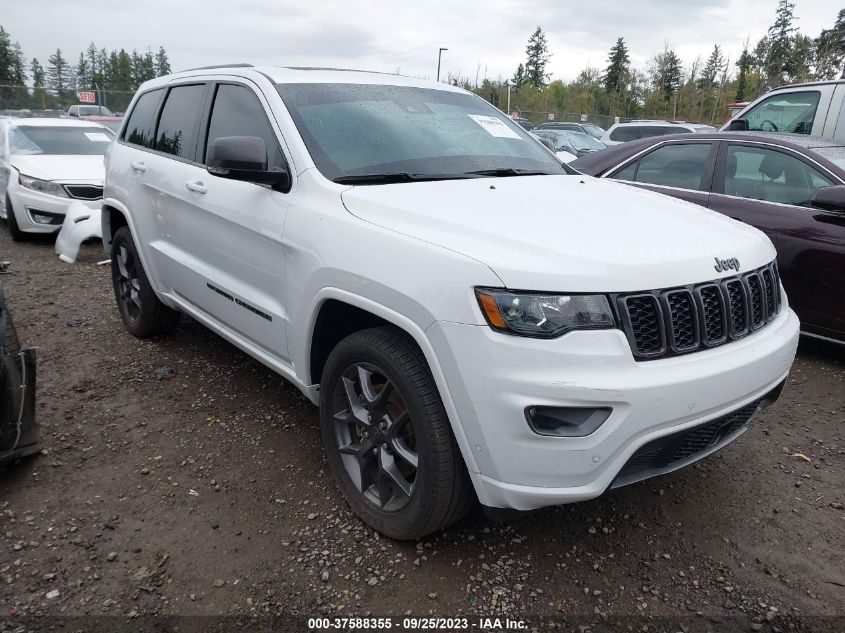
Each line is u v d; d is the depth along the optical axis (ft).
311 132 10.22
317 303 9.00
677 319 7.52
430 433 7.69
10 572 8.12
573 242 7.59
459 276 7.21
